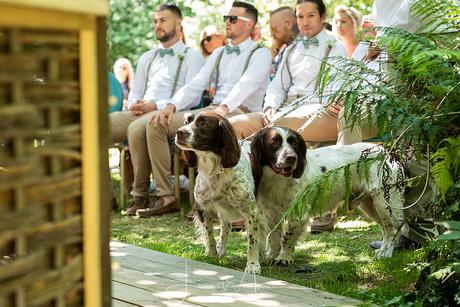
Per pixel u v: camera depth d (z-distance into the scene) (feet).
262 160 17.85
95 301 4.96
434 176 12.61
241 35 26.00
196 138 17.12
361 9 39.24
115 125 26.96
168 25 27.78
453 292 12.12
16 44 4.28
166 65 27.89
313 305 11.68
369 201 19.29
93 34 4.75
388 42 12.13
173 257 15.06
